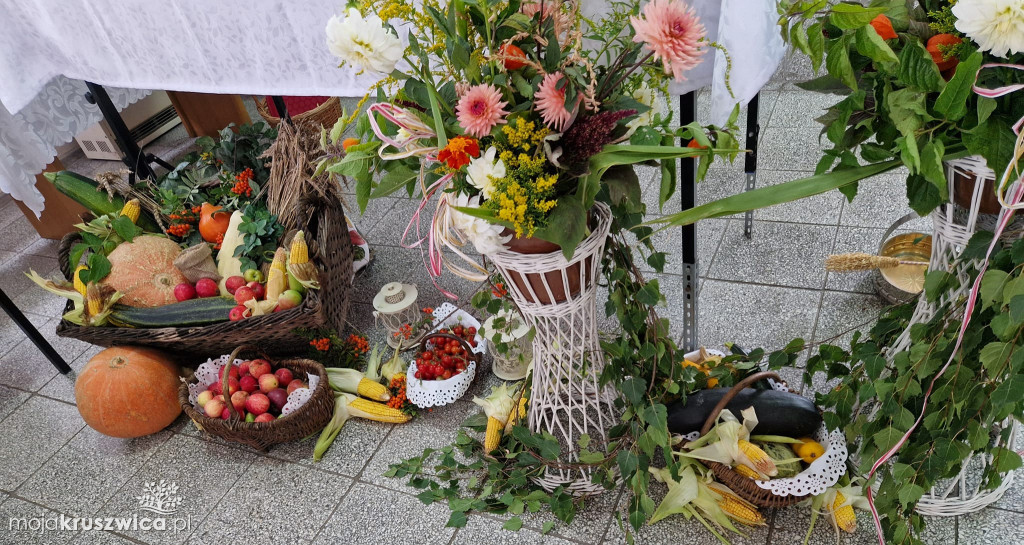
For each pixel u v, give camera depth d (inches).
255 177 98.1
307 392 75.8
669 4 35.8
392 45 38.8
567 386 61.1
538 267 49.1
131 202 92.9
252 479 75.5
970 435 45.8
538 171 41.4
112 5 69.7
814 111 111.8
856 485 58.8
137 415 80.0
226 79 71.3
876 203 91.9
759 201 43.7
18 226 136.4
